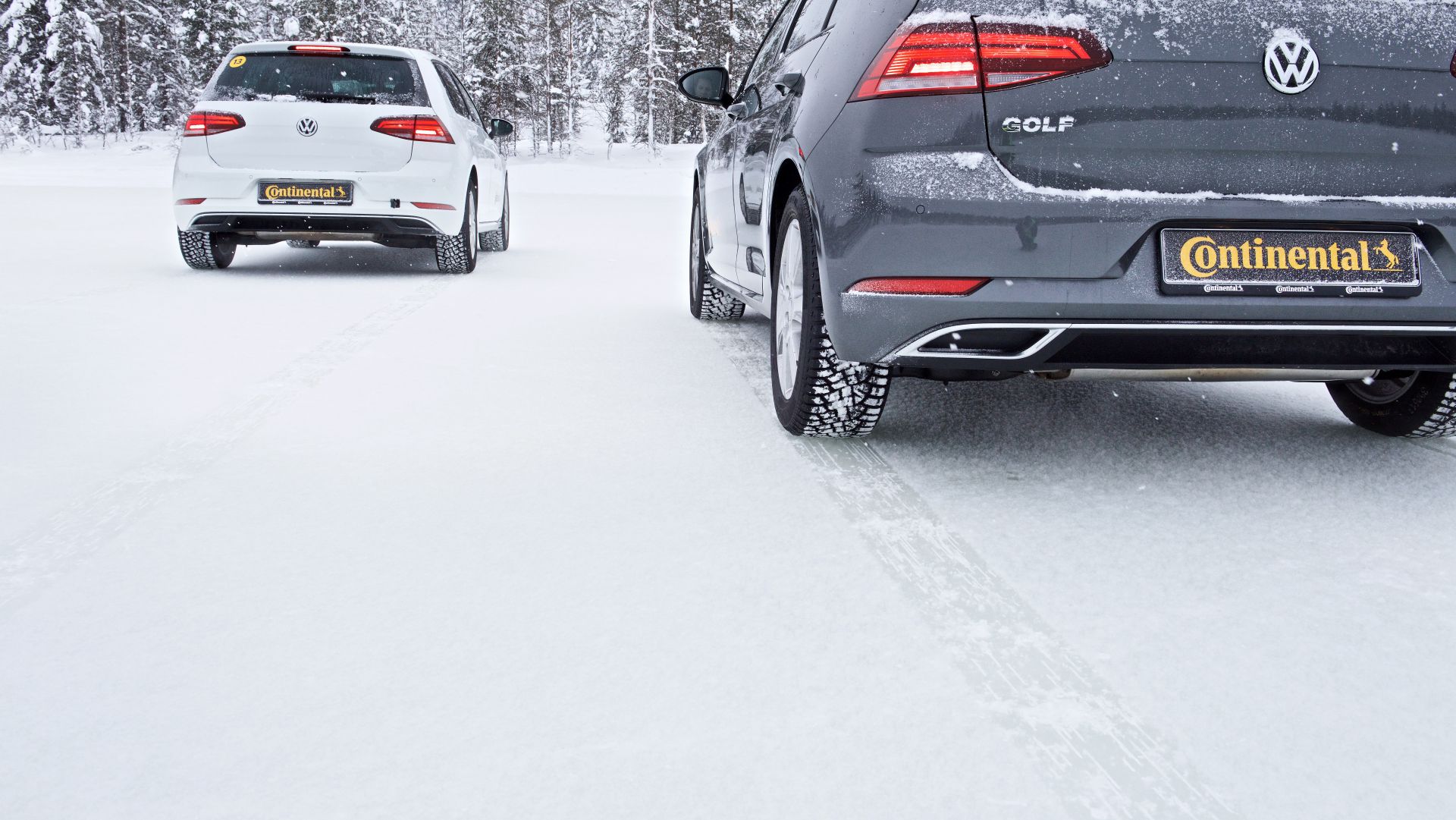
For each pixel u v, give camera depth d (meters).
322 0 53.50
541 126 64.69
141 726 1.47
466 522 2.31
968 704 1.54
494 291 6.34
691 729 1.46
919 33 2.43
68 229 10.24
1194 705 1.55
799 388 2.91
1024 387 3.89
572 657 1.68
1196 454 2.94
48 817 1.26
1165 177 2.37
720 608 1.87
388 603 1.88
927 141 2.42
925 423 3.26
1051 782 1.34
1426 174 2.41
